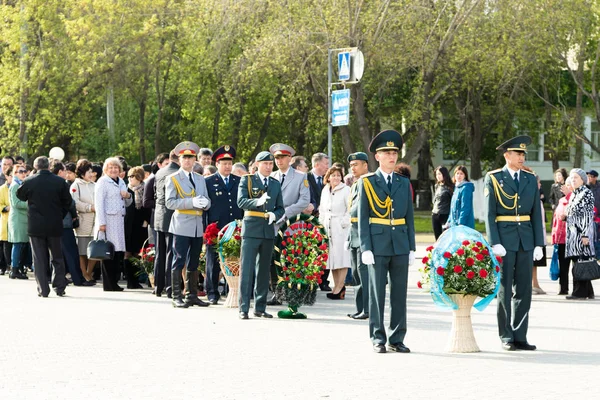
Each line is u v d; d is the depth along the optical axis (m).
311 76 36.19
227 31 38.28
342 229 16.59
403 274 11.15
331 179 16.66
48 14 41.34
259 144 46.09
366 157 14.13
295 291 14.00
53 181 17.08
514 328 11.34
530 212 11.49
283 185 15.72
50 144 47.44
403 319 11.11
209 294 16.03
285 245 14.14
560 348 11.36
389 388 8.84
